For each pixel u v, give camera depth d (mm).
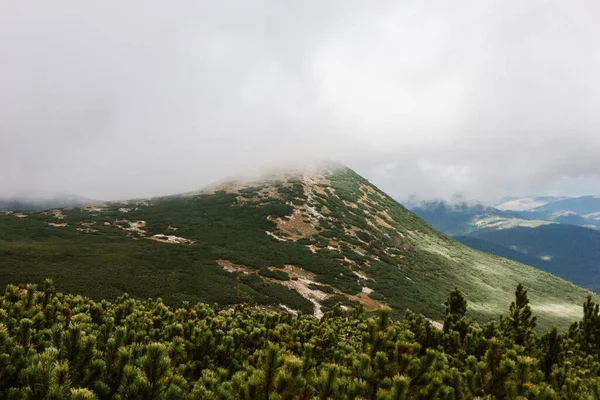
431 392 5156
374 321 6324
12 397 3547
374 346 6082
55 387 3598
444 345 9625
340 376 5473
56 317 8742
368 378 5148
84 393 3391
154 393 4098
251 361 7543
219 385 5121
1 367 4102
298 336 10242
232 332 8820
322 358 9188
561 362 10391
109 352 5172
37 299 9422
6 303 8484
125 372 4223
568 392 7492
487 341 9094
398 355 5676
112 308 11492
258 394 4512
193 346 7320
